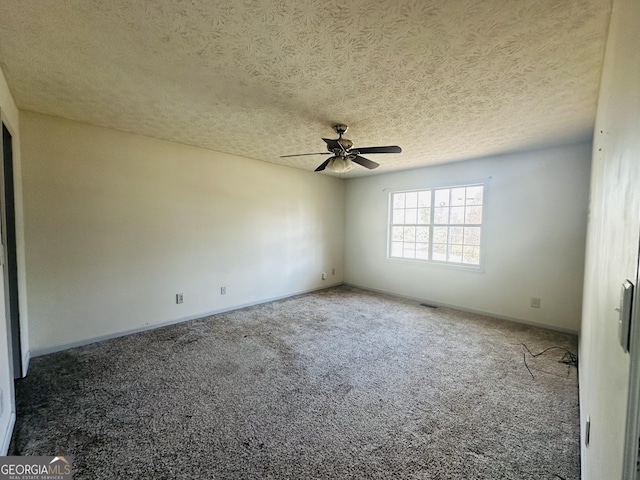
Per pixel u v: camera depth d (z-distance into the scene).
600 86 1.95
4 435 1.67
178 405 2.10
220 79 2.12
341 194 6.17
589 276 2.21
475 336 3.44
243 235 4.52
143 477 1.50
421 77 2.05
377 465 1.59
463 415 2.01
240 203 4.46
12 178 2.40
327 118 2.82
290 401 2.16
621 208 0.81
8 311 1.86
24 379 2.42
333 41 1.66
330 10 1.42
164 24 1.54
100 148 3.16
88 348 3.03
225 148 3.99
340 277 6.27
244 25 1.54
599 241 1.49
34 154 2.79
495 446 1.73
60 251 2.95
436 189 4.84
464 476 1.53
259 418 1.97
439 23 1.50
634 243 0.57
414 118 2.79
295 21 1.50
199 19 1.50
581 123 2.87
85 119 2.94
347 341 3.28
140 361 2.76
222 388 2.32
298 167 5.21
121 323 3.37
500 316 4.13
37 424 1.88
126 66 1.96
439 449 1.71
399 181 5.31
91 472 1.53
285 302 4.89
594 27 1.49
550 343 3.24
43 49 1.77
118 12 1.45
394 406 2.11
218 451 1.68
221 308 4.30
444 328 3.70
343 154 3.00
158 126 3.12
